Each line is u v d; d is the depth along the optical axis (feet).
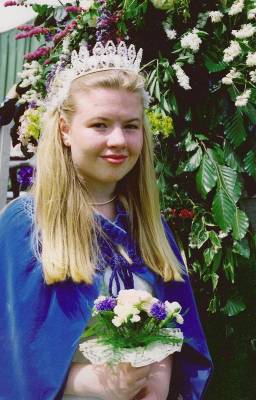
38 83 10.53
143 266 5.71
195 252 9.35
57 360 5.08
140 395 5.43
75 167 5.62
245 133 9.18
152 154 6.05
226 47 9.52
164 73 9.33
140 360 4.83
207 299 9.71
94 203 5.70
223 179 9.08
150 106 9.48
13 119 11.57
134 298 4.97
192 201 9.41
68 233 5.41
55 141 5.65
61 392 5.07
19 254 5.34
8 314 5.27
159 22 9.56
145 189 5.96
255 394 10.44
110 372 5.04
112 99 5.39
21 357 5.13
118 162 5.43
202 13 9.46
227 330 10.02
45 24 11.21
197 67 9.50
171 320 5.21
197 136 9.28
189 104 9.52
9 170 12.41
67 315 5.18
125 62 5.72
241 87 9.42
